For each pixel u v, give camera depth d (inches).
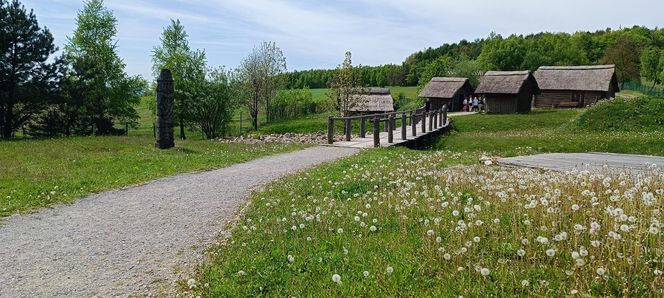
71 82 1307.8
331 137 944.9
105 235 309.7
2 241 298.2
